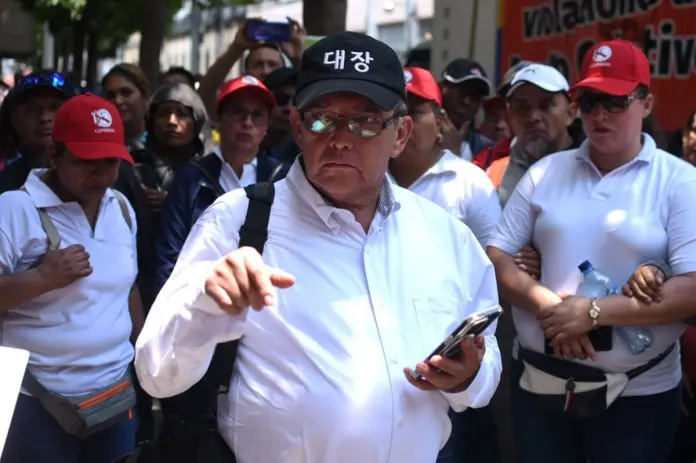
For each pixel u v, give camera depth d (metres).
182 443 1.93
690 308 2.71
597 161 2.96
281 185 1.98
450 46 6.86
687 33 4.85
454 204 3.42
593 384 2.85
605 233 2.83
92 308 2.85
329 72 1.86
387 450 1.85
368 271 1.91
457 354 1.81
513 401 3.19
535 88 3.85
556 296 2.88
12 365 1.76
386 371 1.86
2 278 2.63
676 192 2.80
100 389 2.86
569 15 5.65
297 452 1.82
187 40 29.50
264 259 1.88
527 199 3.08
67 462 2.82
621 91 2.77
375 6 17.84
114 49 20.06
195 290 1.65
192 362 1.72
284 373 1.83
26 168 3.46
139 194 3.65
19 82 3.51
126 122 4.93
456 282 2.03
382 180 2.00
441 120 3.53
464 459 3.32
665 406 2.92
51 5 13.27
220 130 3.83
